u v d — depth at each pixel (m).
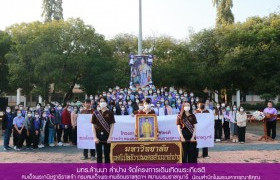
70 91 36.44
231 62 32.66
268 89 33.44
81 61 32.22
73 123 18.42
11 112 18.02
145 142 9.30
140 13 29.03
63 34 33.06
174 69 35.28
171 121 12.72
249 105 43.09
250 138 21.09
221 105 20.20
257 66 32.59
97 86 34.22
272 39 33.00
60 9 50.47
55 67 31.61
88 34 34.00
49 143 18.41
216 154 14.62
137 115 10.54
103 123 9.63
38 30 33.84
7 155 15.29
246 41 33.62
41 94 33.88
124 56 39.50
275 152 15.12
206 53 36.53
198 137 13.55
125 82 34.62
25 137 17.34
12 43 36.50
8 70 37.25
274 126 20.28
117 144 9.30
